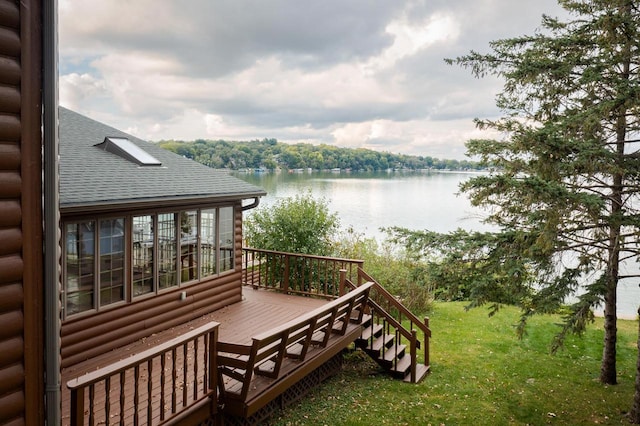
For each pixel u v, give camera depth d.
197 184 9.52
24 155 2.48
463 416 7.86
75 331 6.93
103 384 6.12
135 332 7.96
